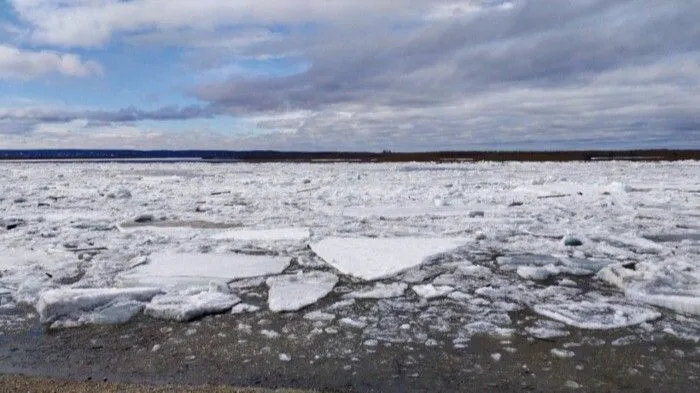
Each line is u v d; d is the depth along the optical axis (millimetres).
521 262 7426
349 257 7633
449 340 4727
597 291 6102
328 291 6168
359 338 4777
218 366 4180
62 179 27125
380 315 5383
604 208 13570
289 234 9578
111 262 7484
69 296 5395
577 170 35781
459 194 17156
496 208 13648
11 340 4719
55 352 4453
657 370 4094
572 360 4281
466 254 7980
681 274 6434
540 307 5508
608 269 6617
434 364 4227
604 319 5152
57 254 8008
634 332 4855
